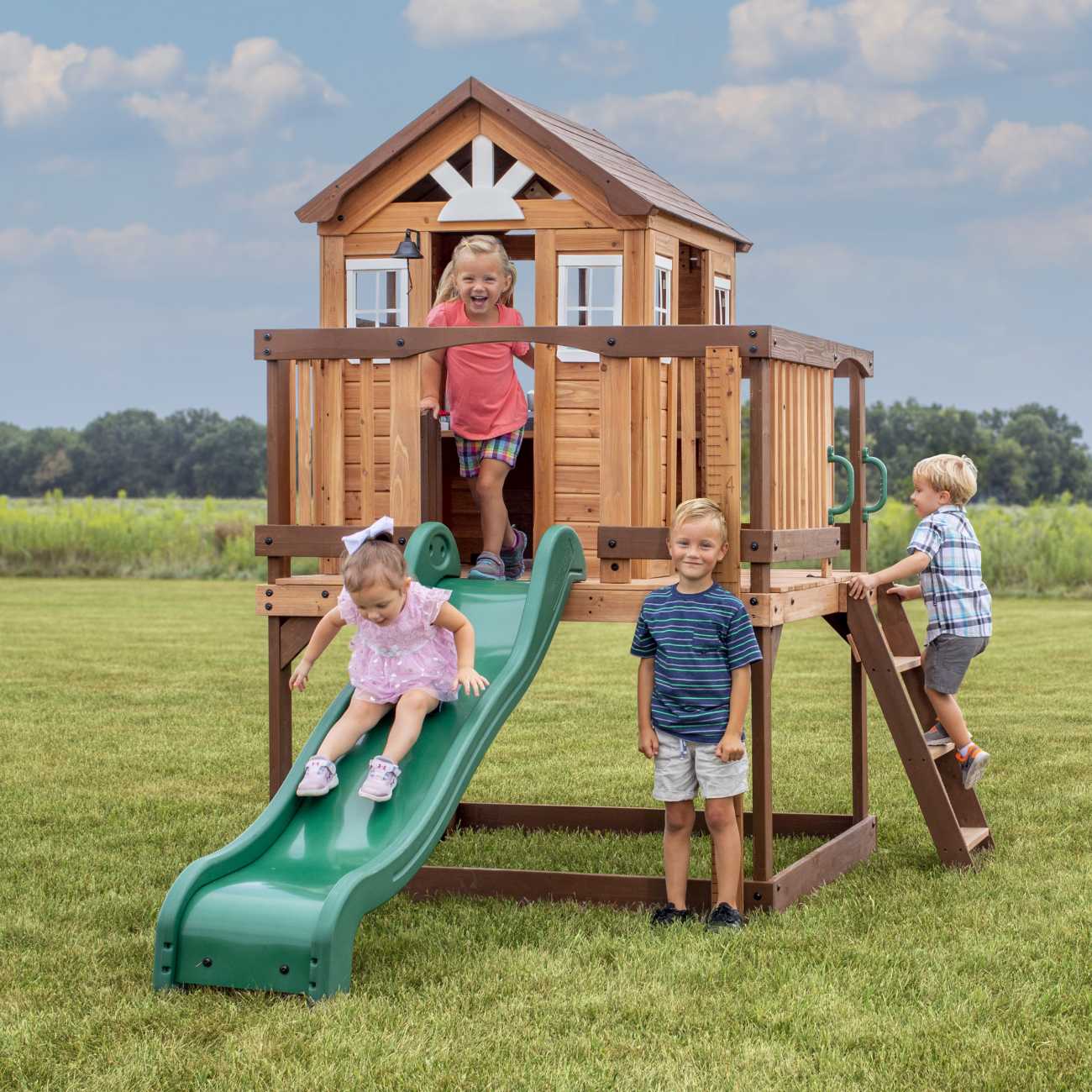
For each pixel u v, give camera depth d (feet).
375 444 22.99
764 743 20.44
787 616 20.90
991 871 22.72
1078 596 79.82
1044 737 35.35
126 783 30.27
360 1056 14.76
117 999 16.66
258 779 30.76
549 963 17.89
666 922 19.65
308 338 22.29
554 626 21.31
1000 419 235.81
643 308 26.81
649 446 20.93
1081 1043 15.24
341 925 16.63
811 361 22.00
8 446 302.45
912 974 17.38
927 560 23.71
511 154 27.09
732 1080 14.20
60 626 63.05
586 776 31.35
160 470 302.25
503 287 24.17
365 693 19.54
